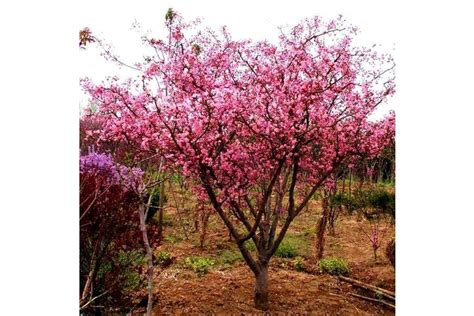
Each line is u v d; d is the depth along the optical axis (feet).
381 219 20.11
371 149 13.73
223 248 19.47
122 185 12.16
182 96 12.01
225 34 13.43
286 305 14.60
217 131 12.28
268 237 14.92
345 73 12.92
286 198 24.18
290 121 11.89
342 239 20.93
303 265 17.89
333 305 14.74
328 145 13.93
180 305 14.07
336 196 18.25
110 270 12.52
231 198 13.43
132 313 13.32
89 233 11.85
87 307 11.49
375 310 14.70
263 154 13.43
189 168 12.39
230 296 15.01
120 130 11.84
